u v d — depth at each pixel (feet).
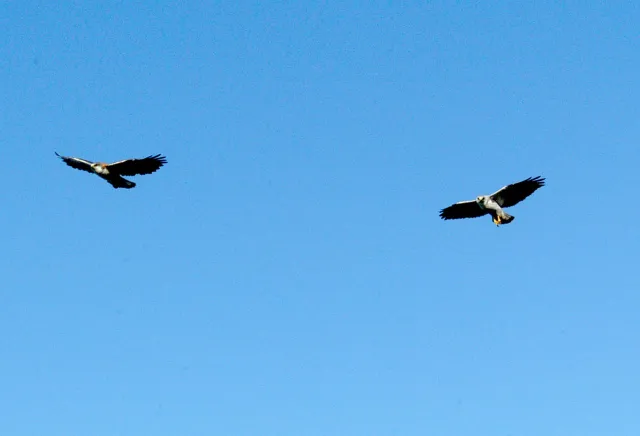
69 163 88.99
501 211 91.86
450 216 98.53
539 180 92.22
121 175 88.48
